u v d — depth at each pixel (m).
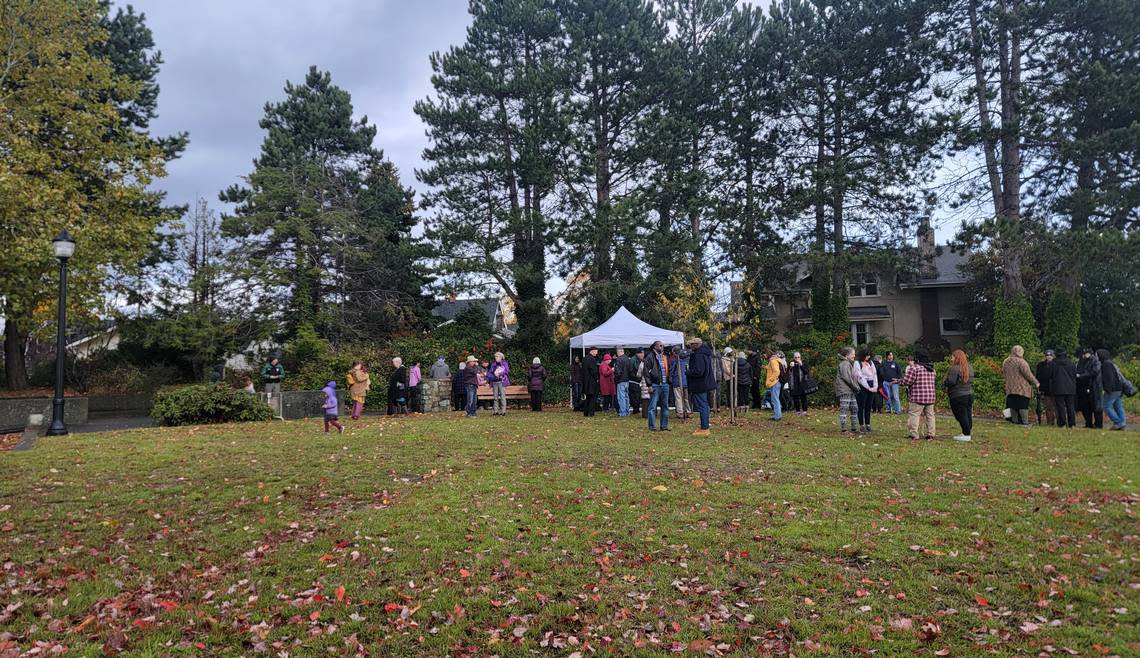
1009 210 25.83
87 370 29.30
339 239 30.00
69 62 20.14
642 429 14.18
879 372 18.44
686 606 4.67
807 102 29.38
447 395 22.23
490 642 4.13
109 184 21.66
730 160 30.22
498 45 30.48
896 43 27.38
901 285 37.72
